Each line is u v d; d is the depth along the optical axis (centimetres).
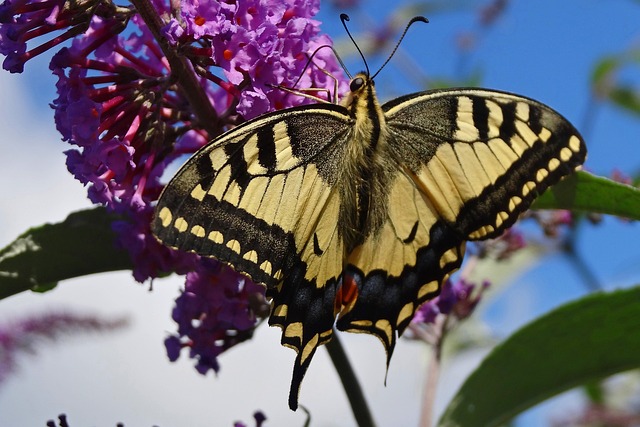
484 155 60
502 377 62
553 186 61
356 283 60
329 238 60
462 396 62
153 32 59
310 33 60
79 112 59
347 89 61
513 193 60
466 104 60
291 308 60
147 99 59
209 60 59
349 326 60
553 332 61
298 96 60
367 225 60
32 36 58
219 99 62
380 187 60
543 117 60
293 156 59
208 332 62
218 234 58
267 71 59
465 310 64
